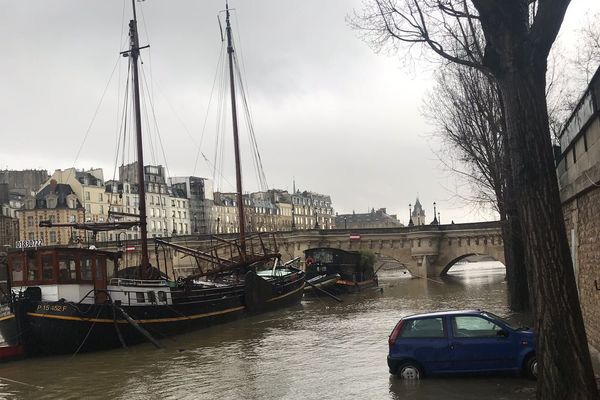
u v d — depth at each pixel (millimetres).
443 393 11969
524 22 7973
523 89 7852
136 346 26297
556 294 7402
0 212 124562
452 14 8867
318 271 57125
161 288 29094
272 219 174625
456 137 29359
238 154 51562
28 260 25688
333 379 15633
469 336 13062
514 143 7891
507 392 11688
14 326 23781
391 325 28266
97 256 27266
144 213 34656
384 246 69938
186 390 16047
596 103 12727
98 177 127312
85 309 24578
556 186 7723
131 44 36438
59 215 115625
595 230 14172
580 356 7273
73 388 17594
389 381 14039
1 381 19359
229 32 54031
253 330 30688
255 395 14625
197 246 75375
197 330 31266
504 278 68188
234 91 52562
